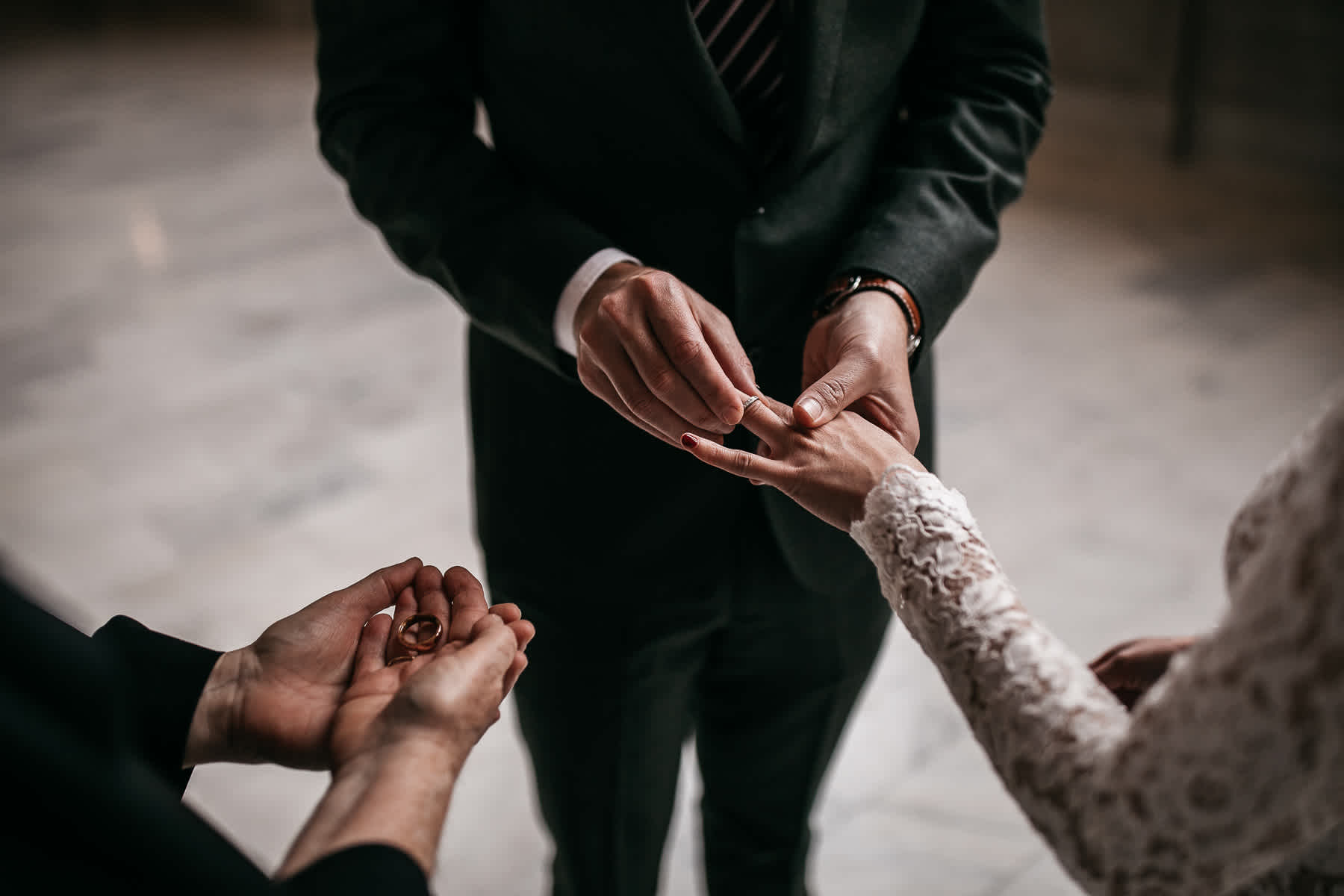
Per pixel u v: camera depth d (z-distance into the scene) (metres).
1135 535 2.85
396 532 2.97
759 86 1.25
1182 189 4.66
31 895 0.56
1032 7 1.39
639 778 1.52
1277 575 0.68
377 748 0.77
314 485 3.17
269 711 0.85
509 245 1.25
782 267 1.28
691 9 1.20
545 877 2.09
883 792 2.24
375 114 1.32
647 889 1.64
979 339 3.76
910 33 1.29
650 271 1.14
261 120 6.17
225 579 2.81
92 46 7.46
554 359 1.26
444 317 4.10
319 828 0.72
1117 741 0.78
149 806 0.59
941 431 3.30
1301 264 4.07
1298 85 4.48
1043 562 2.78
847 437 1.06
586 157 1.28
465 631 0.90
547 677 1.48
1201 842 0.73
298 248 4.69
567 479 1.39
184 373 3.76
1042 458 3.16
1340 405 0.69
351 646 0.91
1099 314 3.86
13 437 3.41
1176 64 4.75
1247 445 3.16
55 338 4.01
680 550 1.39
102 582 2.80
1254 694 0.69
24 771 0.55
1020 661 0.84
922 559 0.93
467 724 0.79
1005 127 1.37
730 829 1.68
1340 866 0.89
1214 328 3.73
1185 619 2.59
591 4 1.17
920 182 1.31
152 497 3.12
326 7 1.35
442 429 3.42
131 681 0.84
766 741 1.57
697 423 1.10
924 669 2.52
